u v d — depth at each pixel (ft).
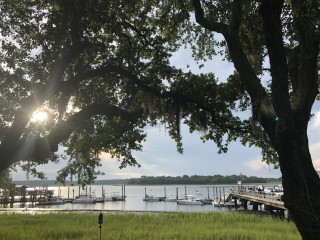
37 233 43.19
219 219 62.08
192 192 545.03
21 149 28.73
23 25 32.89
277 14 19.29
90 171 43.29
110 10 34.65
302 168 18.30
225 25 24.35
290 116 18.17
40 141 29.58
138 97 38.60
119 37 37.42
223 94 34.35
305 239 17.39
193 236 40.75
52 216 68.80
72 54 31.27
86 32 34.71
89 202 300.20
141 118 39.63
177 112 34.50
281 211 114.93
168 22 38.73
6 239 37.58
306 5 23.58
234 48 22.71
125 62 40.09
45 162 32.63
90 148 41.11
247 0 21.61
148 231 45.68
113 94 42.86
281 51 19.31
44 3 34.09
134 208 237.86
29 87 30.17
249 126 33.88
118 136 41.98
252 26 27.45
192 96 34.47
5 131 30.01
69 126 31.09
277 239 38.75
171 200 308.40
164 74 40.04
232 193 203.00
